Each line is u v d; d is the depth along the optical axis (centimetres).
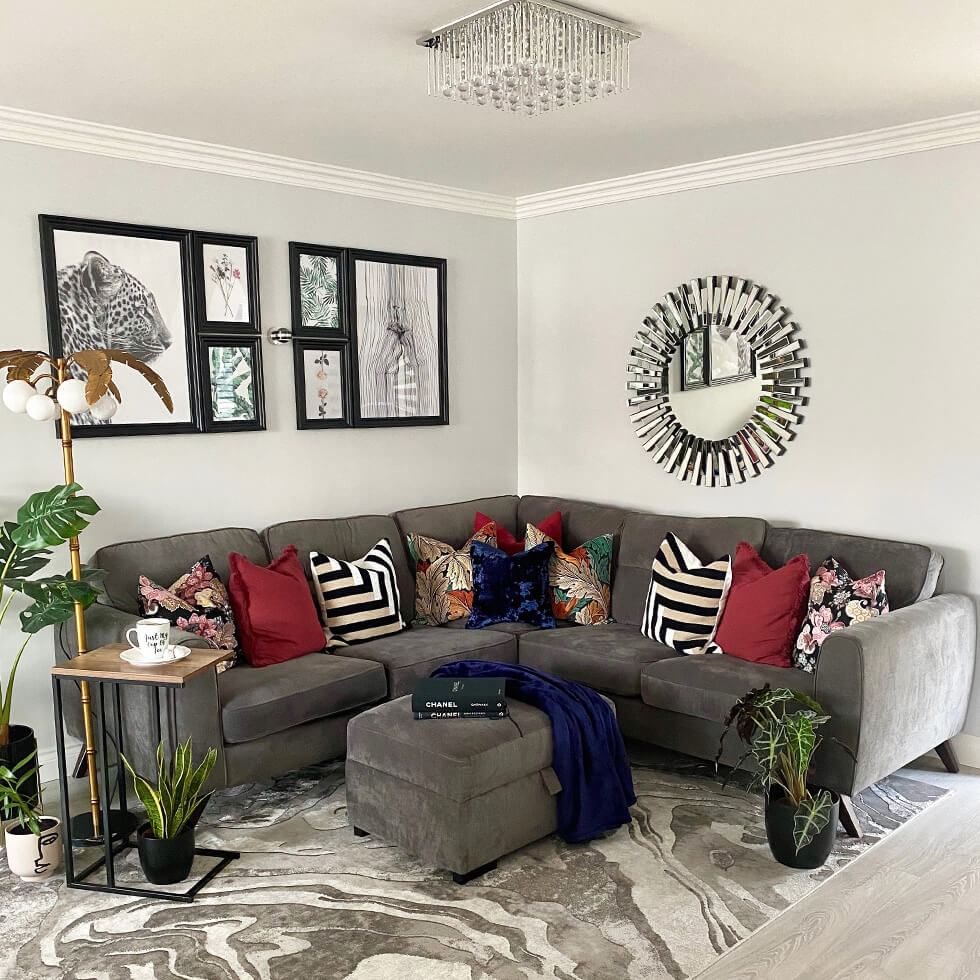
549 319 526
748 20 263
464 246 511
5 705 323
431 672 380
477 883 289
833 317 411
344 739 359
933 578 368
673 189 459
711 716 345
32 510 301
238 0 246
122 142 376
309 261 443
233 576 371
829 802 294
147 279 390
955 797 352
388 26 265
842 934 261
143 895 282
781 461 433
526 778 302
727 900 279
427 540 455
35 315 363
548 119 363
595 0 248
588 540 469
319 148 408
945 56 294
